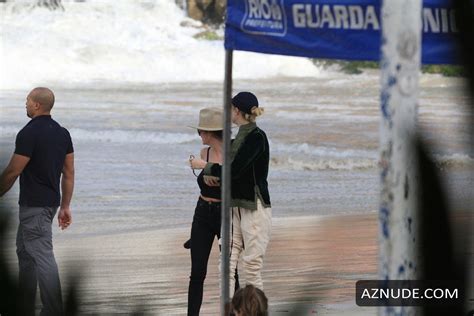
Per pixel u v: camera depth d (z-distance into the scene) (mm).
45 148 18000
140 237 30641
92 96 99000
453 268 7734
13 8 143750
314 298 19828
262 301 12547
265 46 11578
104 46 131125
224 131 13570
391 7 7500
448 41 9398
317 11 10852
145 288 21812
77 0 146125
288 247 27797
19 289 10172
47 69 121688
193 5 151625
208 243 17891
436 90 97438
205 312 19734
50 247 17953
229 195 13867
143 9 149125
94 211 37688
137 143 62312
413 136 7590
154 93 105062
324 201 41156
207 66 133750
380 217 7887
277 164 53875
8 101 92625
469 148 7520
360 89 114250
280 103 94625
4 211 10562
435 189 7672
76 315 11180
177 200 41156
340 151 60219
